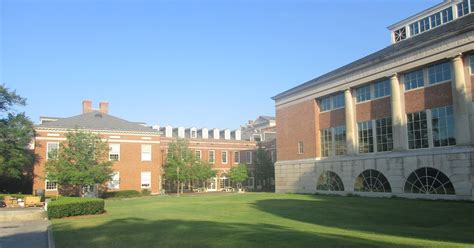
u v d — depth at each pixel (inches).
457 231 672.4
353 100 1626.5
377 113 1504.7
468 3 1349.7
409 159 1322.6
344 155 1649.9
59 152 1952.5
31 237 680.4
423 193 1268.5
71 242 574.9
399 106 1384.1
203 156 2987.2
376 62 1473.9
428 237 587.2
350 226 753.0
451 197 1170.0
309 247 457.1
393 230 684.1
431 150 1257.4
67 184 1975.9
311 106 1851.6
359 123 1596.9
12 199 1557.6
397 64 1387.8
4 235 705.6
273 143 3016.7
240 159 3129.9
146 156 2388.0
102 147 2005.4
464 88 1165.1
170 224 749.3
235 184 3063.5
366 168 1501.0
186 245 507.2
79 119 2315.5
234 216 924.6
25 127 2016.5
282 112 2071.9
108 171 2010.3
